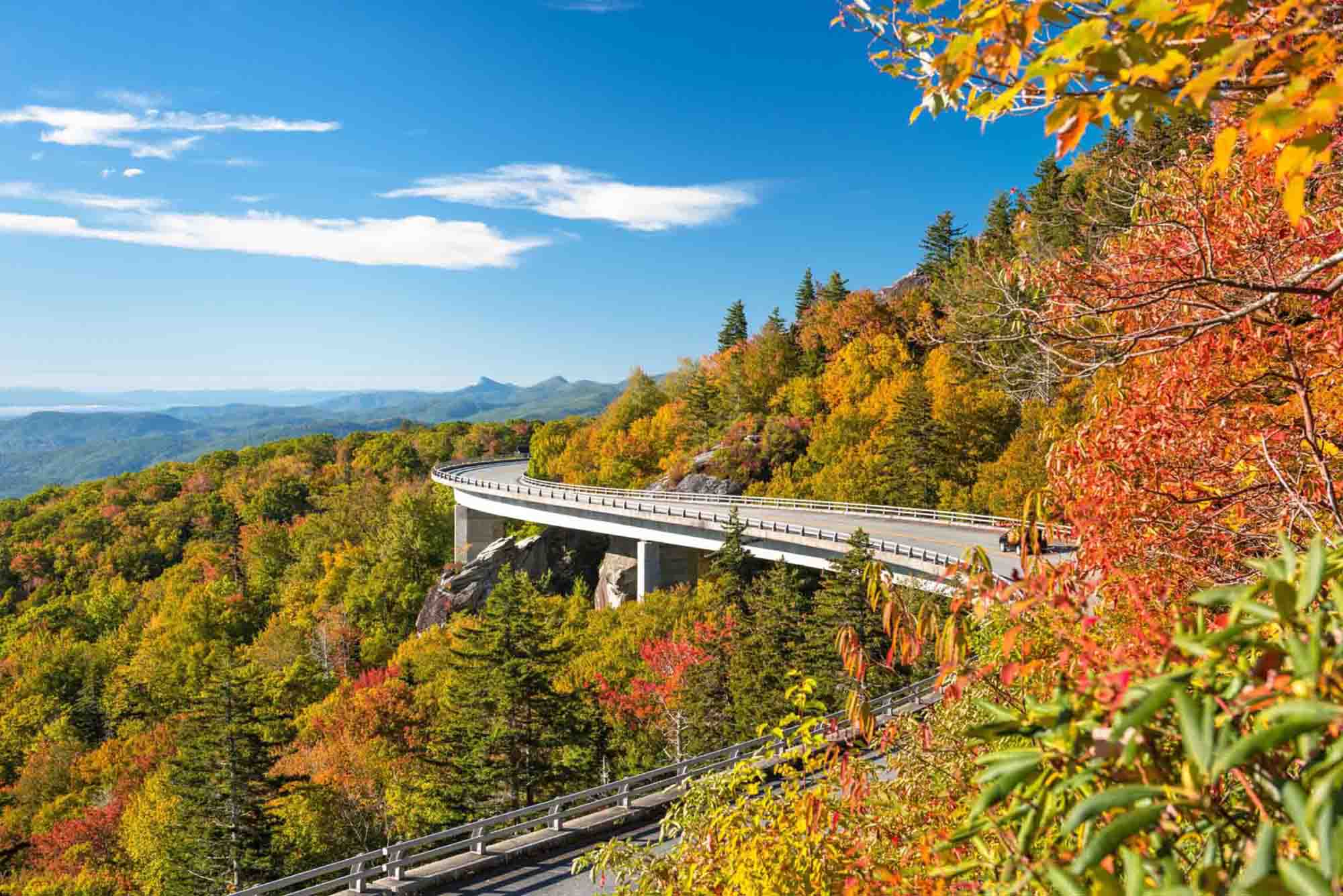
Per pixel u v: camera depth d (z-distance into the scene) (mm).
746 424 74562
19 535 114375
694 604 44625
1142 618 2350
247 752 25844
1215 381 4305
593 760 29922
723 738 28672
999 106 1938
